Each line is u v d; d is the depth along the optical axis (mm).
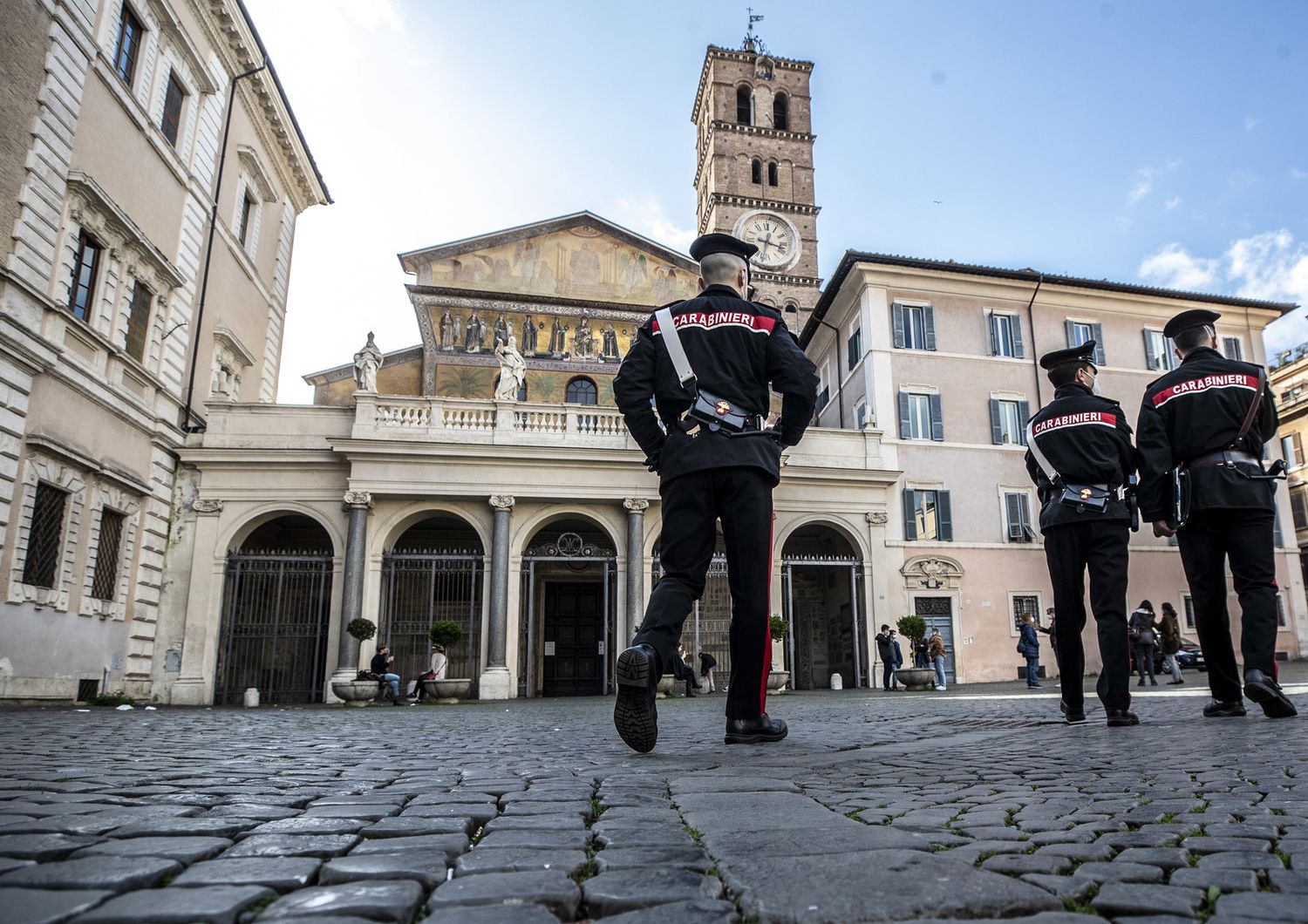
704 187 53000
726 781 3215
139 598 21000
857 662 25891
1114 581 6078
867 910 1533
